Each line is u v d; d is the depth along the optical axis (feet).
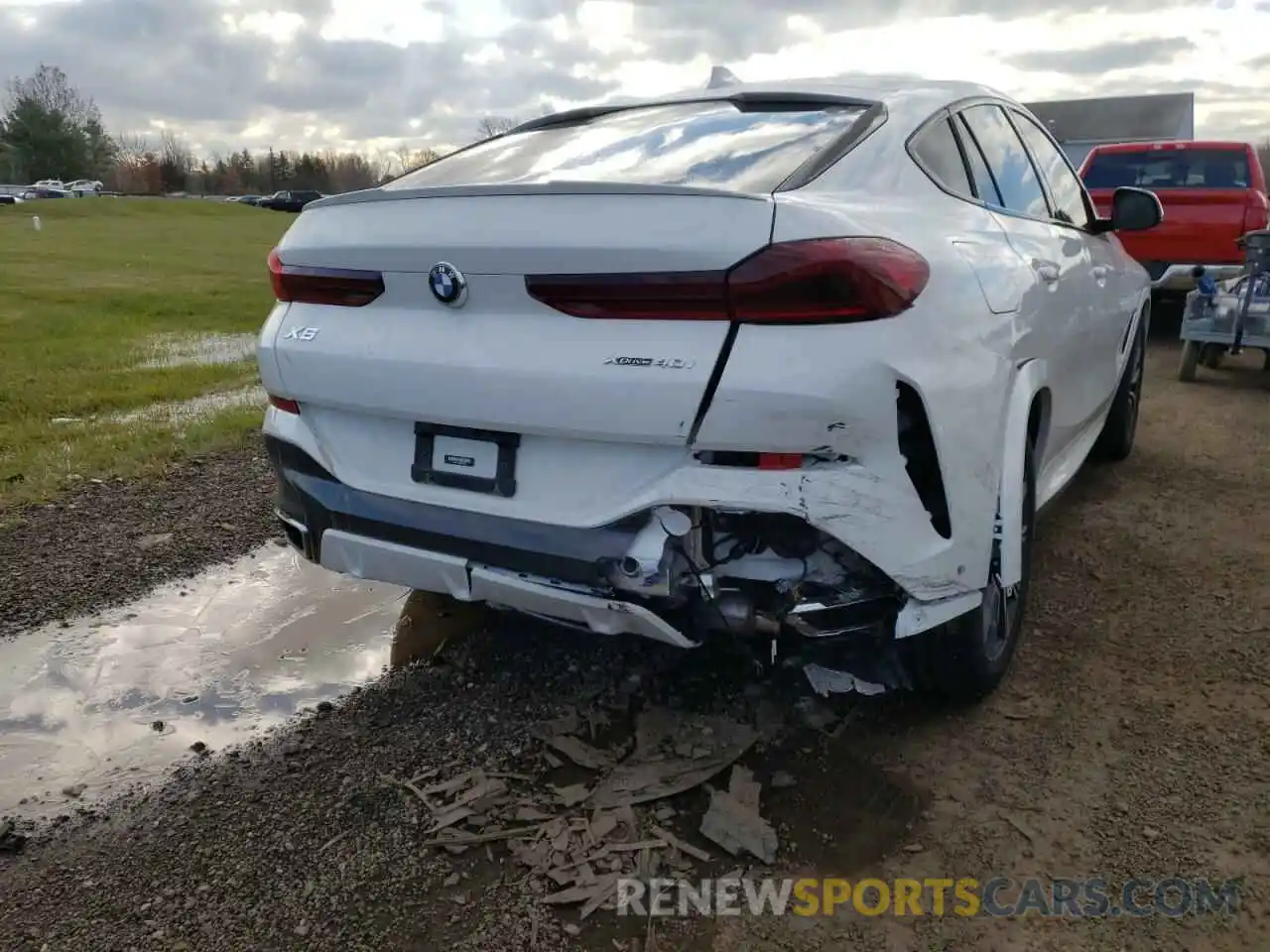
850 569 7.91
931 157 9.89
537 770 9.02
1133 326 16.06
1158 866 7.63
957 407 8.10
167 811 8.62
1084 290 12.50
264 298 52.65
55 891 7.70
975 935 7.06
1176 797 8.36
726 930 7.16
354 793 8.77
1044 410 11.29
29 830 8.39
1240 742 9.05
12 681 10.79
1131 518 14.74
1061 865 7.68
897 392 7.54
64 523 15.48
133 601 12.75
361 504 9.03
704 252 7.16
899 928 7.14
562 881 7.63
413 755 9.33
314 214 9.41
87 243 91.35
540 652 11.18
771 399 7.11
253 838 8.23
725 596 7.91
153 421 22.54
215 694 10.52
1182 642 10.91
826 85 10.59
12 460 18.79
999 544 9.11
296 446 9.52
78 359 32.12
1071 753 9.02
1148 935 6.99
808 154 8.80
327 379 9.00
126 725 9.97
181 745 9.64
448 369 8.16
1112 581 12.51
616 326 7.53
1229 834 7.90
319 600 12.77
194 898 7.59
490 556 8.35
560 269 7.61
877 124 9.46
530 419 7.86
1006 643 9.98
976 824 8.16
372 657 11.23
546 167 9.58
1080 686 10.11
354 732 9.76
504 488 8.25
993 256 9.53
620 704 10.07
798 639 8.07
